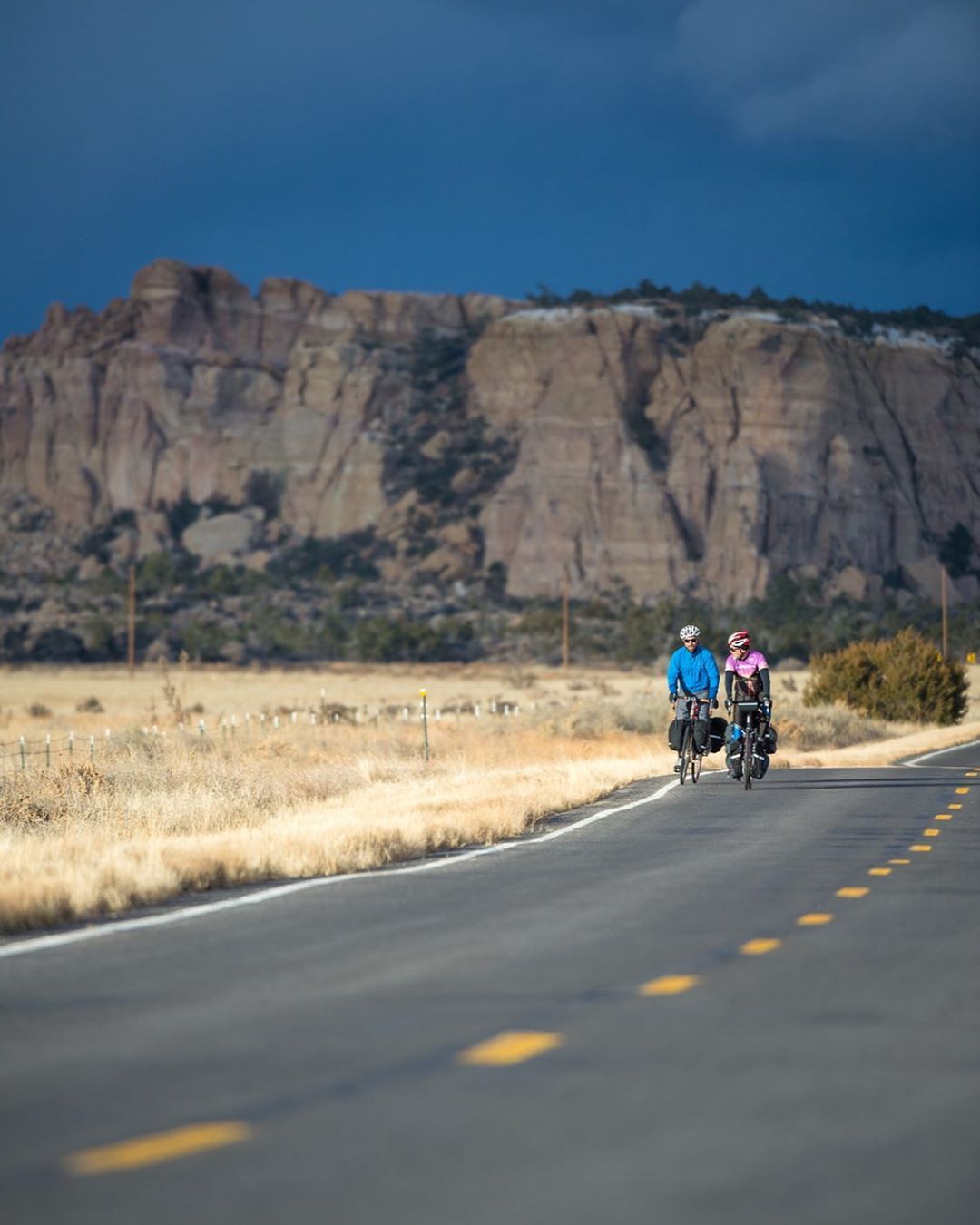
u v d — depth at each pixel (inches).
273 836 2513.5
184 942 1680.6
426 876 2247.8
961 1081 1066.7
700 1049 1162.6
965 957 1561.3
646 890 2075.5
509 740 6304.1
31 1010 1323.8
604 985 1417.3
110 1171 861.2
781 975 1465.3
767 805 3383.4
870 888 2082.9
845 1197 816.9
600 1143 914.1
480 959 1558.8
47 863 2154.3
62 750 5728.3
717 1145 911.0
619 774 4057.6
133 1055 1150.3
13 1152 901.2
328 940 1685.5
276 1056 1144.2
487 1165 871.1
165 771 4116.6
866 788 3858.3
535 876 2236.7
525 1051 1156.5
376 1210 792.3
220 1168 866.8
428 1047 1171.3
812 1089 1043.3
